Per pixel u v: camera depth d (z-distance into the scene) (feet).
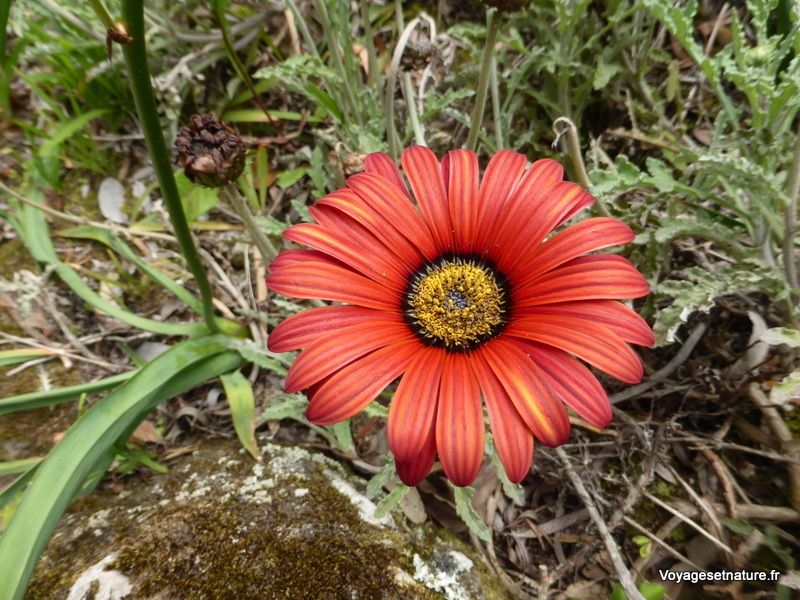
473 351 0.34
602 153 0.51
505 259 0.36
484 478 0.44
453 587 0.37
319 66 0.52
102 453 0.37
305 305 0.53
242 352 0.47
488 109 0.60
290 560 0.36
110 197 0.62
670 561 0.40
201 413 0.49
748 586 0.38
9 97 0.63
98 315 0.55
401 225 0.36
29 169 0.60
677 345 0.47
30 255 0.58
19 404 0.40
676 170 0.53
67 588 0.35
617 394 0.45
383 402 0.45
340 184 0.46
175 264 0.58
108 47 0.27
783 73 0.38
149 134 0.31
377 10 0.66
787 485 0.41
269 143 0.63
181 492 0.41
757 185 0.40
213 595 0.34
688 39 0.42
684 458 0.44
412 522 0.41
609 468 0.44
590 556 0.42
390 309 0.35
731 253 0.43
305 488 0.41
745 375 0.44
